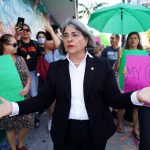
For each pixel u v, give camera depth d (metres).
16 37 3.91
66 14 13.20
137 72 2.53
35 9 8.86
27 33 3.90
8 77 2.37
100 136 1.83
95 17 4.11
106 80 1.86
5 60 2.39
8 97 2.36
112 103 1.83
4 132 3.72
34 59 3.93
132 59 2.54
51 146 3.49
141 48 3.81
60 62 1.90
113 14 3.91
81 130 1.84
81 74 1.83
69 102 1.80
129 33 3.75
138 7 3.60
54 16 13.69
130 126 4.20
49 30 3.71
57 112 1.86
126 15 3.81
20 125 2.91
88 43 1.92
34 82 3.94
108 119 1.91
